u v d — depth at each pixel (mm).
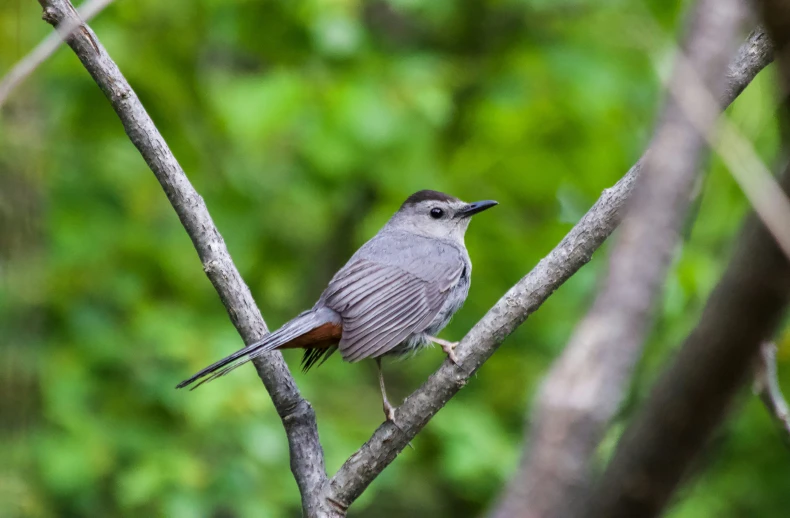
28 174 10766
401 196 14242
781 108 1771
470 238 14203
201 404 10789
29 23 11539
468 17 15359
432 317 8164
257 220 13906
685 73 1716
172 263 12805
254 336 6805
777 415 4504
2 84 3688
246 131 12594
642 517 1843
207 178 13578
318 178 14031
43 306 11023
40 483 10375
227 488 10672
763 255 1718
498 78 14391
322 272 16016
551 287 5879
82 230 12375
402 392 14797
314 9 13008
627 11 14000
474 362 6004
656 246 1683
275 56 13883
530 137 14117
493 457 12266
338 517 6129
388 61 13906
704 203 12023
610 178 13938
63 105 12570
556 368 1688
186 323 11930
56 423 10727
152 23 13219
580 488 1640
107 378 11539
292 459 6531
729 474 11844
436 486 13867
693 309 10617
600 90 13695
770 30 1691
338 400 13234
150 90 12406
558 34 14727
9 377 10438
